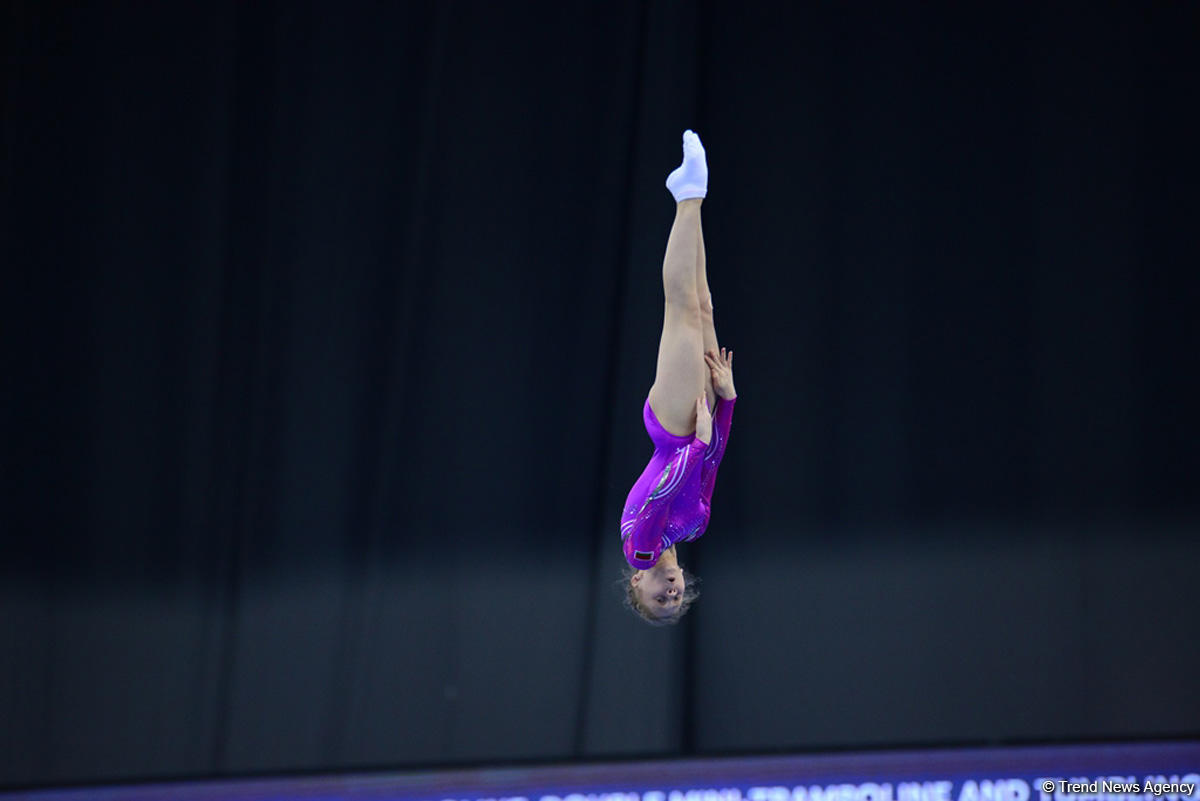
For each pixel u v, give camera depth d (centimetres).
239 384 1673
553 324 1697
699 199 1062
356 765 1652
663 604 1116
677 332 1071
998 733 1698
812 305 1725
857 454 1720
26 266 1659
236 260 1680
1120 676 1716
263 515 1669
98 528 1655
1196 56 1736
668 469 1058
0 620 1644
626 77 1702
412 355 1683
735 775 1592
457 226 1695
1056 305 1733
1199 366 1731
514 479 1691
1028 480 1727
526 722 1672
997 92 1742
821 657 1703
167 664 1658
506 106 1706
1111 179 1734
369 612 1669
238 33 1694
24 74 1669
